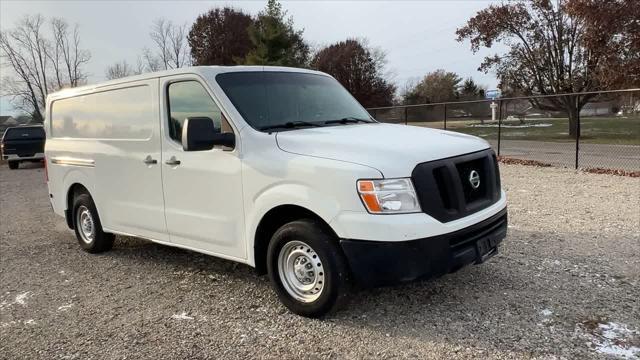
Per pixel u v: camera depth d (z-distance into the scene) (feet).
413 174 12.30
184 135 14.06
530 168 43.47
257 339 13.06
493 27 84.43
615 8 68.95
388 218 12.06
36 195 43.68
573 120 54.70
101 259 21.18
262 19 110.42
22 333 14.28
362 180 12.22
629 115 49.16
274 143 14.12
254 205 14.26
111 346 13.15
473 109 61.57
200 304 15.60
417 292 15.33
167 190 16.97
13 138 73.82
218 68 16.10
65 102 22.68
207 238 15.90
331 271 13.05
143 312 15.23
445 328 13.02
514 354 11.60
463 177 13.53
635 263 17.17
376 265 12.19
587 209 25.67
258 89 16.02
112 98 19.43
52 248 23.58
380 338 12.69
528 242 20.07
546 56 83.15
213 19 160.86
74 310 15.71
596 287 15.21
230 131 14.97
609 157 46.55
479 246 13.43
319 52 207.41
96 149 20.18
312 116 16.24
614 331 12.46
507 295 14.87
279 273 14.28
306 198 13.04
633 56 70.95
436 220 12.37
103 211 20.35
